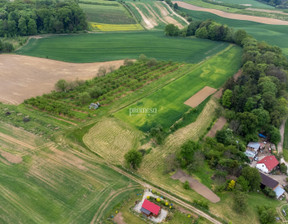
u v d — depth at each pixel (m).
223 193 58.75
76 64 129.12
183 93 103.50
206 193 58.59
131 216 52.25
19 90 101.81
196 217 52.38
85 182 60.41
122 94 100.38
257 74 104.56
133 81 107.88
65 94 97.44
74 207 53.81
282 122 92.06
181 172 64.75
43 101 90.94
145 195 57.59
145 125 82.38
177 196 57.16
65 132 77.94
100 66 127.06
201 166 66.56
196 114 89.94
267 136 81.88
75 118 84.94
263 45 137.00
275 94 93.62
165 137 77.38
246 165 65.81
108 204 54.75
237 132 80.50
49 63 128.50
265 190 60.00
